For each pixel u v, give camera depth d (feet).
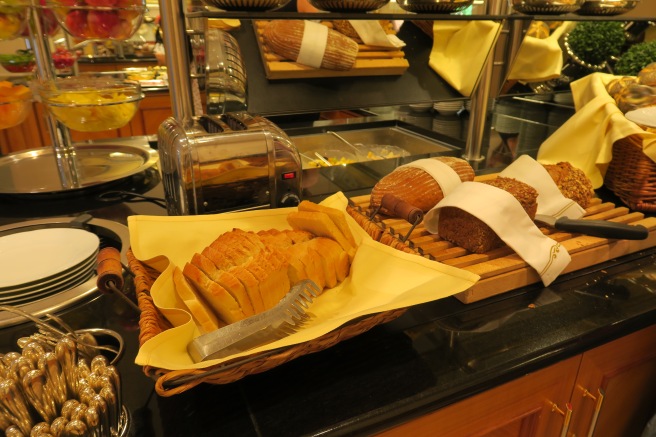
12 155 3.61
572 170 2.79
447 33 3.39
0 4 2.79
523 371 1.70
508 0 3.40
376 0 2.54
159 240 1.93
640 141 2.77
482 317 1.92
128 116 3.20
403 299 1.56
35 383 1.10
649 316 1.97
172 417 1.41
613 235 2.29
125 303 1.95
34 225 2.61
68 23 2.79
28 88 3.31
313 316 1.74
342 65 3.16
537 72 3.76
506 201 2.11
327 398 1.50
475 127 3.80
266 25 2.94
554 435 2.09
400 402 1.49
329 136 4.77
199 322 1.58
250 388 1.53
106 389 1.17
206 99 2.82
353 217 2.22
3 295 1.87
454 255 2.19
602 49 3.86
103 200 3.08
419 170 2.65
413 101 3.51
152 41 9.60
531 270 2.11
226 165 2.31
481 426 1.80
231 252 1.73
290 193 2.57
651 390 2.43
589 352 1.97
